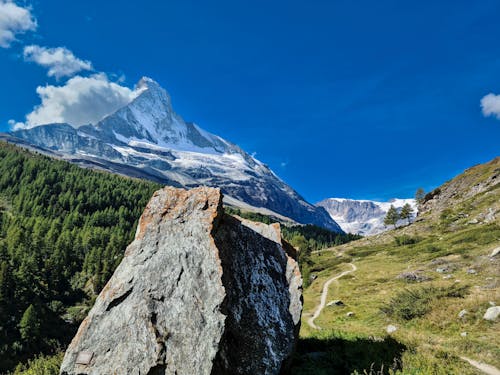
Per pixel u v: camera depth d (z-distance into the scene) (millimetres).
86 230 183250
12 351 84750
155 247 12742
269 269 13695
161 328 10609
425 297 30609
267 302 12562
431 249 69562
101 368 10250
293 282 13789
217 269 11344
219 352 10102
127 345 10438
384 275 60031
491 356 15930
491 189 102625
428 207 142625
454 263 49344
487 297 25828
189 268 11695
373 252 98625
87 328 11289
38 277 125250
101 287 132250
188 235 12609
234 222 14461
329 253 127188
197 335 10297
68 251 151500
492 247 52031
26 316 88438
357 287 55031
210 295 10883
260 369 10906
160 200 14172
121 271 12453
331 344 15984
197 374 9633
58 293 123312
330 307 43719
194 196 13781
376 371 12336
